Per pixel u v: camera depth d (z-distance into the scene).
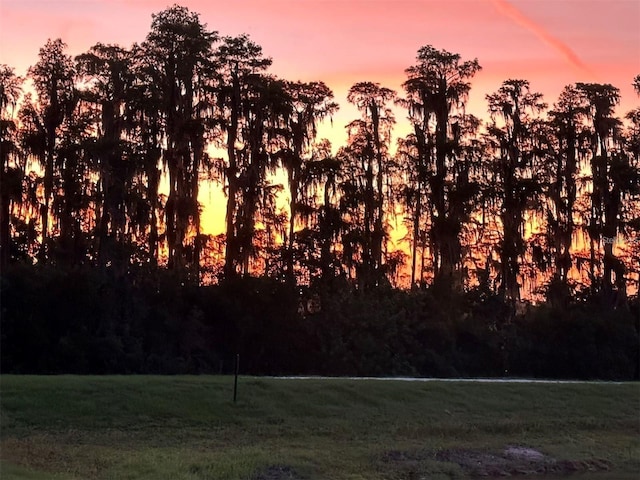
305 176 43.81
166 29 42.62
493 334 45.31
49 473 14.12
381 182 48.16
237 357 21.84
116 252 37.97
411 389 24.86
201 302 39.81
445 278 45.81
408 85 49.56
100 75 42.59
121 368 35.19
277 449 17.53
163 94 42.31
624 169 48.06
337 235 43.69
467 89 49.81
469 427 21.42
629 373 46.09
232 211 42.56
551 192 49.16
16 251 41.38
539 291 48.66
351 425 20.59
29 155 40.72
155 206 40.81
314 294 42.25
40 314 35.66
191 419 19.78
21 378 22.23
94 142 39.06
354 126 49.12
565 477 17.89
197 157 41.62
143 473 14.53
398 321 42.44
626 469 18.97
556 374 45.47
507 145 49.44
